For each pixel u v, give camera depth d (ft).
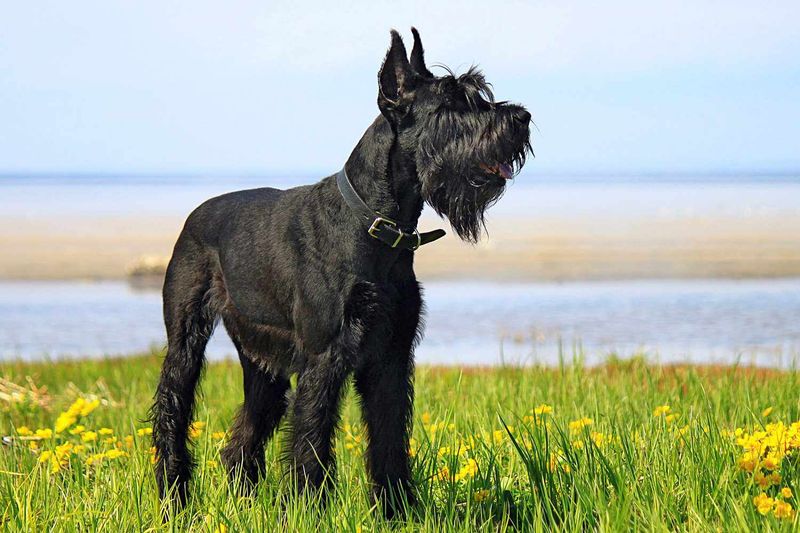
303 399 27.20
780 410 36.37
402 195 27.53
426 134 26.96
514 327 93.30
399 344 28.02
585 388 44.75
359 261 26.94
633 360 58.85
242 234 30.60
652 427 31.71
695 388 40.88
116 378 58.70
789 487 25.26
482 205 27.22
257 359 31.07
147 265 143.95
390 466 28.22
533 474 25.89
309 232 28.02
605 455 28.25
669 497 24.38
